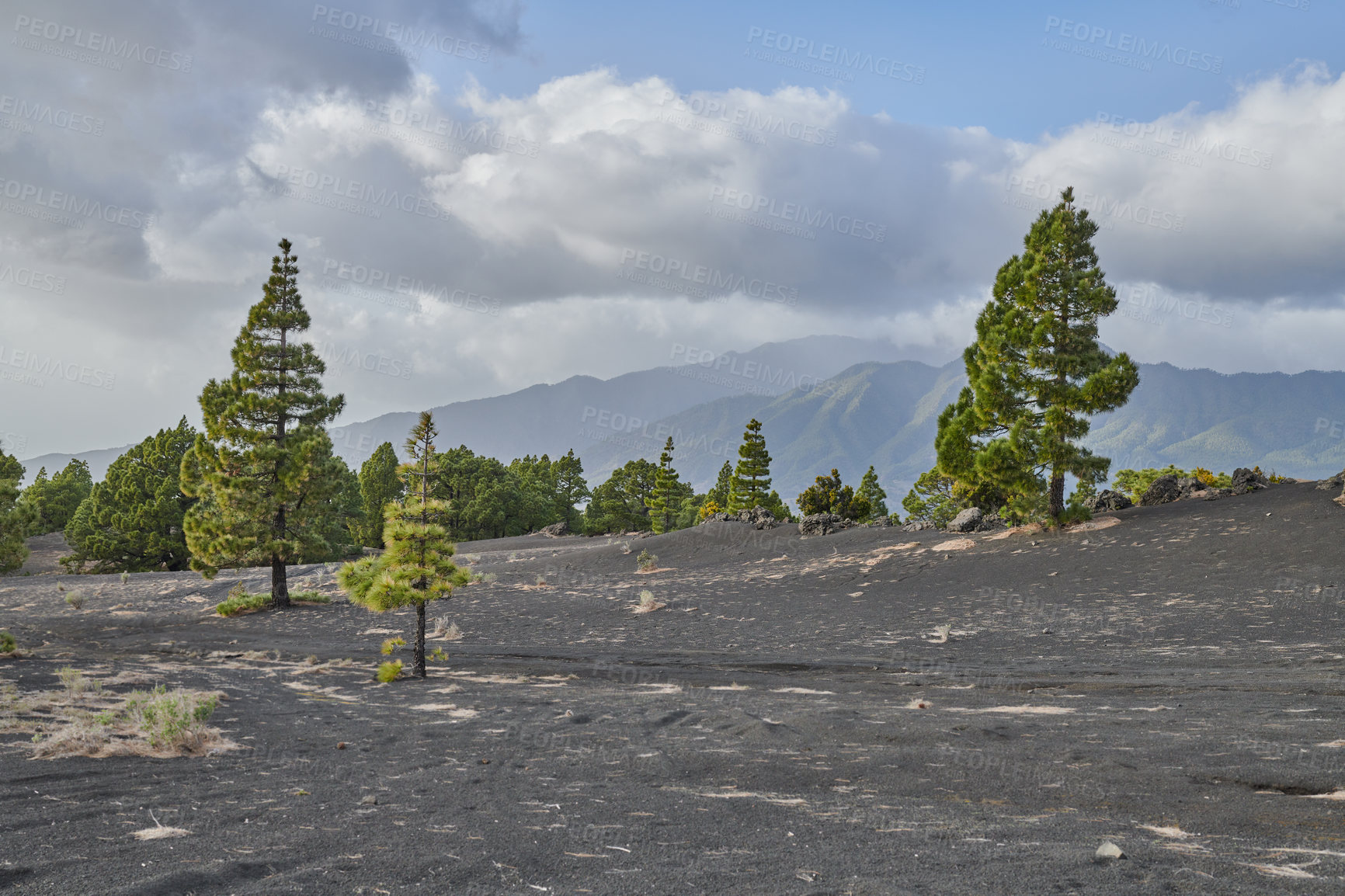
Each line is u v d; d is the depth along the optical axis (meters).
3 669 17.88
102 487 65.25
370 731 10.86
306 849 4.78
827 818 5.73
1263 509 31.25
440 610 32.41
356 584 18.30
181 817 5.71
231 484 33.81
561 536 89.00
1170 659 16.14
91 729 9.58
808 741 9.56
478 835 5.21
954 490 51.94
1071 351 34.84
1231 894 3.76
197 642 26.25
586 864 4.49
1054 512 35.06
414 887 4.02
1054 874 4.12
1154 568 26.95
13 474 50.72
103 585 45.41
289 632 28.81
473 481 95.44
